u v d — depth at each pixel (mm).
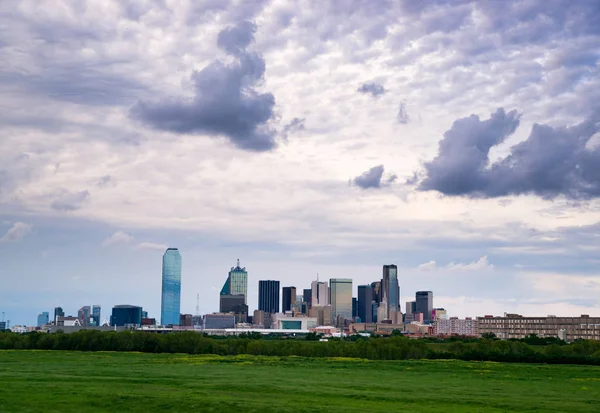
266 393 104812
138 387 108188
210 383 117375
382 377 143875
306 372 153125
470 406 95125
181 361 185750
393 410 88188
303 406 89812
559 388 125812
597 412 91000
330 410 86438
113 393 97312
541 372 169000
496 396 108438
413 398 101625
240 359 197250
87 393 96938
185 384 114688
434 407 93125
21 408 85062
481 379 145250
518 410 92000
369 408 90125
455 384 130750
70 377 123500
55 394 95812
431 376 150500
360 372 157875
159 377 128125
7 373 132750
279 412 84688
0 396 93250
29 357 199375
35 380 116562
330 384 121500
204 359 195000
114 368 152375
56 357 199625
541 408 94188
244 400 94062
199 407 87688
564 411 91438
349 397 101562
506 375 158625
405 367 179125
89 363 171500
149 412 84938
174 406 88000
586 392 118250
